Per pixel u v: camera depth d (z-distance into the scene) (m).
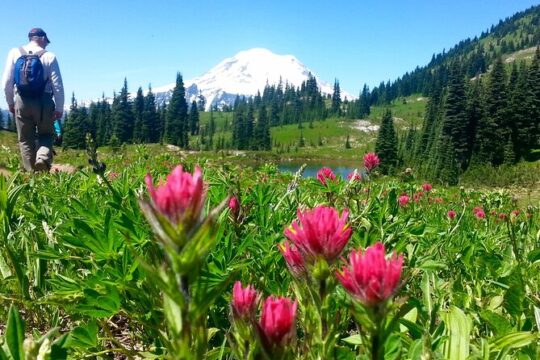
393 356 1.62
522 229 4.64
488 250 3.76
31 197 4.56
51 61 10.36
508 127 95.75
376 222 3.73
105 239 2.54
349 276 1.30
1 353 1.40
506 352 1.79
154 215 1.06
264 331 1.26
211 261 2.54
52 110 10.41
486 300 2.66
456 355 1.77
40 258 2.62
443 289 2.89
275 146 195.75
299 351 1.76
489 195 10.51
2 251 2.84
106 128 139.88
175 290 1.08
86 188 4.88
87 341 1.97
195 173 1.11
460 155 94.88
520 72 100.56
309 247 1.52
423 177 69.81
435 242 4.00
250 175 9.55
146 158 12.28
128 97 141.00
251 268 2.54
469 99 97.19
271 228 3.39
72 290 2.32
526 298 2.34
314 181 4.63
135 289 2.15
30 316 2.51
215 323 2.23
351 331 2.53
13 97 10.19
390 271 1.27
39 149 9.88
